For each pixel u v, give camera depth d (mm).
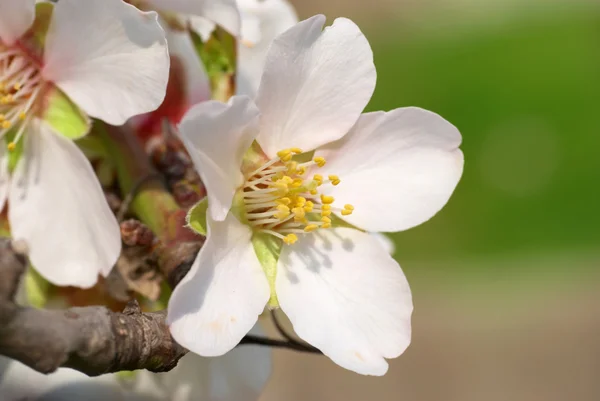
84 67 222
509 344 603
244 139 221
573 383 584
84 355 200
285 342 221
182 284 208
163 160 233
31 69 225
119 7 217
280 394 538
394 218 227
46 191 221
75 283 218
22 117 223
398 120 228
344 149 229
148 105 218
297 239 227
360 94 225
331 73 224
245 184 224
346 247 227
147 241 223
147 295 224
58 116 224
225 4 229
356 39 224
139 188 228
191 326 210
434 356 598
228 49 234
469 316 635
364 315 223
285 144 226
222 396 237
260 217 224
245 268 221
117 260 223
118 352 203
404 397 570
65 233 220
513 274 686
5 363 225
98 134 231
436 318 634
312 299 223
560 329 613
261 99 223
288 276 224
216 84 234
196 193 232
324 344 220
